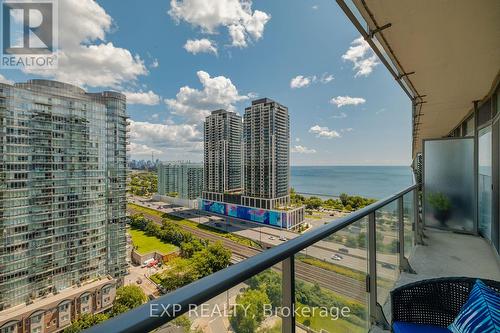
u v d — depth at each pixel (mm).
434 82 2715
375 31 1717
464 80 2676
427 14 1534
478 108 3709
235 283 621
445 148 4109
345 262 1396
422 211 4266
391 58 2131
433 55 2070
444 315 1203
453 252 3100
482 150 3674
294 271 911
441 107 3816
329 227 1139
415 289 1273
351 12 1495
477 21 1600
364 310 1626
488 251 3113
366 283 1666
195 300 516
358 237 1585
